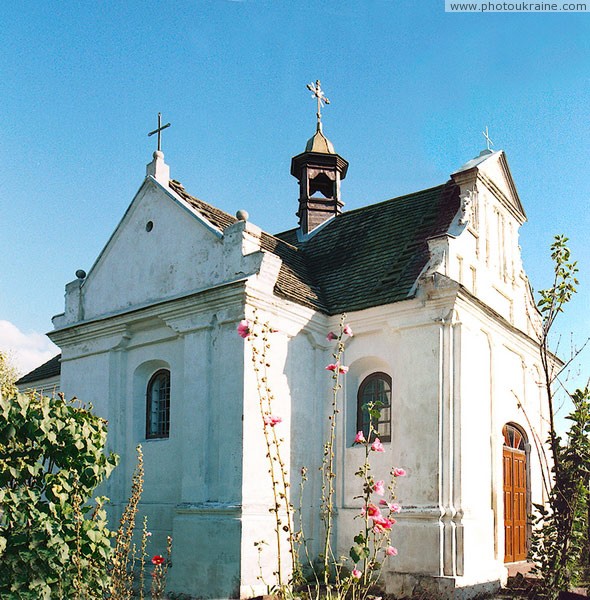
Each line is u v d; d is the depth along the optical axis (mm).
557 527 8875
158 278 14531
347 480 13305
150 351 14469
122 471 14445
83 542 7840
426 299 12602
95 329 15297
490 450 13367
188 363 13234
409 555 11742
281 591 6973
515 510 14445
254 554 11633
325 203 20062
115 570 8016
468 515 11891
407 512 11930
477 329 13305
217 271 13391
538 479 15672
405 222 16062
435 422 12078
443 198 15891
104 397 14844
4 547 7383
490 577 12273
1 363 24625
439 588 11195
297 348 13531
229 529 11648
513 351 15211
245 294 12422
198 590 11805
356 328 13688
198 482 12477
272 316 13008
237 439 12102
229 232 13320
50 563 7508
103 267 15859
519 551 14359
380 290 13766
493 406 13594
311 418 13609
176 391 13742
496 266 15383
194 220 14047
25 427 8023
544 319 8477
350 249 16469
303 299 13727
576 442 8898
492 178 15484
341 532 13047
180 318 13586
